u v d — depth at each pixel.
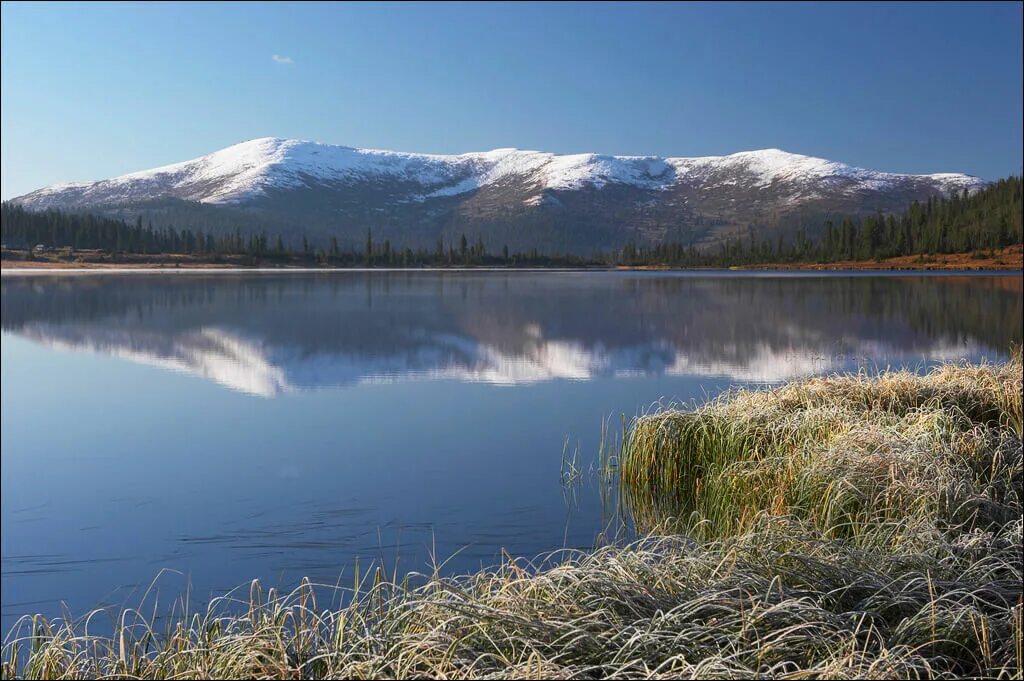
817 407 10.44
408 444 12.04
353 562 7.20
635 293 59.59
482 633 4.56
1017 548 5.92
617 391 16.95
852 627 4.72
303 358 22.97
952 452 8.15
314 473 10.39
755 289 65.25
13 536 7.94
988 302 46.09
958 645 4.62
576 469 10.54
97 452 11.69
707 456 9.55
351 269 155.38
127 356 23.48
